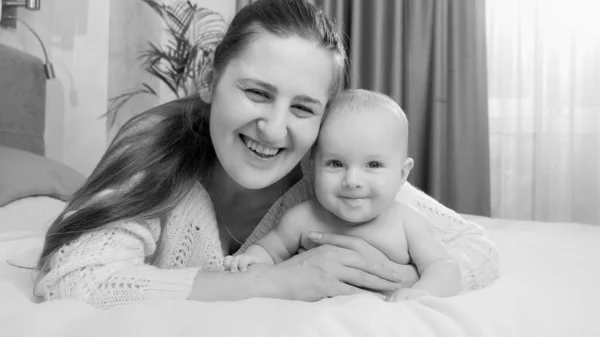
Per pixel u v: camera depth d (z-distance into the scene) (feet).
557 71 9.66
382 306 1.79
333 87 2.90
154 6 10.05
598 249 3.70
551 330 1.78
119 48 9.64
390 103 2.96
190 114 3.05
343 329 1.61
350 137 2.75
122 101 9.71
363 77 10.79
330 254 2.56
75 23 9.05
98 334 1.59
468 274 2.82
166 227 2.90
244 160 2.74
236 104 2.59
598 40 9.46
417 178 10.45
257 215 3.49
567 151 9.75
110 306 2.16
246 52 2.58
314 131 2.72
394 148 2.82
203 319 1.65
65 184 6.27
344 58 3.02
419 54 10.40
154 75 10.73
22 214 5.20
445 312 1.79
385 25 10.65
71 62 9.06
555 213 9.80
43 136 8.27
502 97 10.08
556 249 3.70
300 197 3.41
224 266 2.64
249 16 2.72
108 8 9.07
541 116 9.73
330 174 2.83
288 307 1.79
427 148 10.40
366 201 2.78
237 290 2.23
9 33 7.89
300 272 2.37
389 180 2.79
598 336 1.78
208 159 3.14
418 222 2.91
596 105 9.50
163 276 2.28
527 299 2.03
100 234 2.43
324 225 2.98
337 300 1.92
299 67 2.54
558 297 2.11
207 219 2.97
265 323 1.60
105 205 2.49
